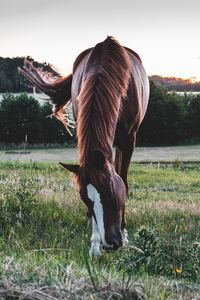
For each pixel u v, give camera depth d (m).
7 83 46.06
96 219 5.73
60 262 4.78
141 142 50.78
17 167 17.47
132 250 6.14
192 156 39.25
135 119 7.38
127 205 10.72
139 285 4.19
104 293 3.95
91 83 6.27
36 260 4.82
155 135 50.75
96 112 6.02
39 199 9.72
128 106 7.21
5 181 11.13
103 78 6.32
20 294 3.74
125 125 7.25
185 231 8.55
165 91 51.12
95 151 5.66
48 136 46.56
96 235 6.73
